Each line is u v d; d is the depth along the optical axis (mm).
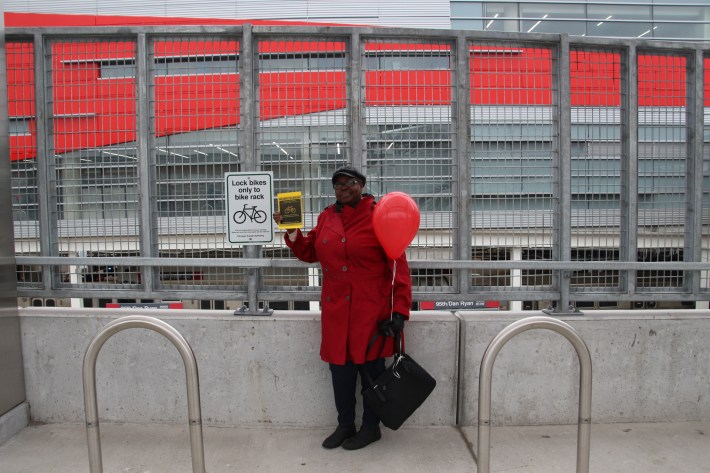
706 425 3090
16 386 2979
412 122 3166
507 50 3203
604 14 12891
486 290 3240
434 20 10883
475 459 2678
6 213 2916
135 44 3115
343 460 2658
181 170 3156
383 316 2631
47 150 3162
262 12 11000
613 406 3115
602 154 3291
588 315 3158
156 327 2072
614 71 3285
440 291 3234
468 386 3043
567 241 3193
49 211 3182
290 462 2639
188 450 2758
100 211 3197
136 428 3002
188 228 3182
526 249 3250
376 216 2486
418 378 2535
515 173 3230
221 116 3137
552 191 3256
